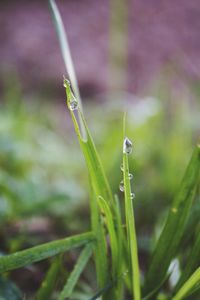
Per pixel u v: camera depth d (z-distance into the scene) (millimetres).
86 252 230
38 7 946
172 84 654
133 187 388
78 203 363
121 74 691
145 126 458
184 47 802
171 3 902
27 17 906
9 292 239
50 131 560
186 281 226
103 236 227
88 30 854
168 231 227
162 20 863
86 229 339
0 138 394
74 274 228
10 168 412
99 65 758
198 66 734
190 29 843
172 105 557
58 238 320
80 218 352
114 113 537
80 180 438
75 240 225
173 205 226
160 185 391
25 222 312
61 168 461
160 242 229
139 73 750
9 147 391
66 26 864
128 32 833
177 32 837
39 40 829
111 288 229
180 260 260
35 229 318
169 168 400
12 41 827
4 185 307
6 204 295
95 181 222
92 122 587
